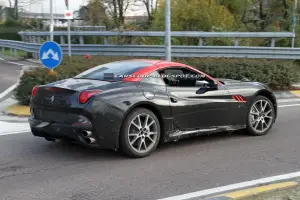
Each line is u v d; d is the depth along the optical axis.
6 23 40.88
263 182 5.18
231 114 7.31
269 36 17.09
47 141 7.32
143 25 22.89
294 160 6.22
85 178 5.36
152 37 19.81
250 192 4.71
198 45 19.00
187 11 20.06
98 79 6.45
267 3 26.56
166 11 12.05
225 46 17.19
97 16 27.56
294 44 19.11
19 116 9.72
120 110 5.91
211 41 18.91
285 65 13.57
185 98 6.70
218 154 6.52
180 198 4.66
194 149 6.81
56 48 10.49
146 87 6.33
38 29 33.22
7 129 8.35
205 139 7.52
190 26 20.20
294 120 9.27
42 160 6.18
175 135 6.64
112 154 6.45
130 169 5.71
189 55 17.58
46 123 6.19
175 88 6.69
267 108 7.93
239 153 6.59
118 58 14.09
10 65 21.72
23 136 7.73
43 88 6.28
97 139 5.83
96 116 5.75
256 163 6.05
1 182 5.23
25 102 10.43
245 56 17.03
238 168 5.80
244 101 7.48
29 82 10.35
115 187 5.03
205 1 20.28
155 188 4.99
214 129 7.14
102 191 4.90
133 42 19.09
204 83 7.02
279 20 23.50
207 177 5.40
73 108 5.84
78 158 6.26
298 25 20.02
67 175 5.48
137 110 6.14
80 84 6.18
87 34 19.77
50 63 10.52
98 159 6.20
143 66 6.61
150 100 6.24
